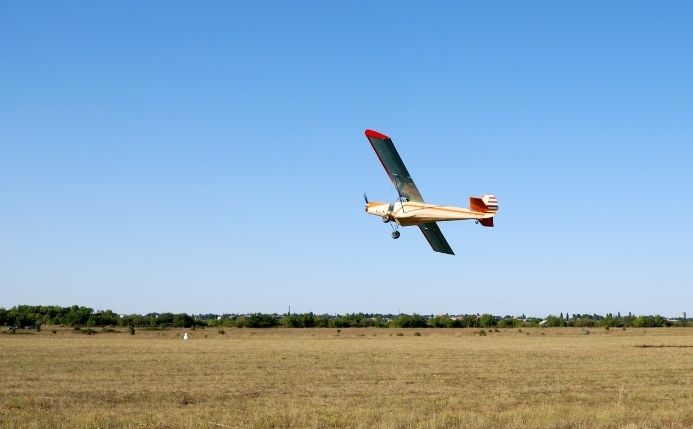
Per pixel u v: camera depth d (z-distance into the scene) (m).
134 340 68.88
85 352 45.81
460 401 20.86
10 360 37.97
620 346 57.72
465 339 76.75
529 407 18.91
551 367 35.06
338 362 38.28
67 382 26.75
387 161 29.16
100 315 128.25
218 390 24.31
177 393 23.12
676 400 21.30
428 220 29.73
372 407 19.31
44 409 19.14
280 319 128.88
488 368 34.34
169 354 44.72
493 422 16.11
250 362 37.97
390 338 80.88
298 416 16.95
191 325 122.06
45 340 65.56
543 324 139.12
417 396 22.42
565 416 16.72
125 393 23.12
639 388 25.16
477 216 28.91
